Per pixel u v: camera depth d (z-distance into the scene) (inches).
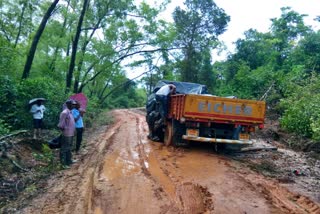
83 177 296.4
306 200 241.8
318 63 1035.3
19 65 744.3
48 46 893.2
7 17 687.1
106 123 836.6
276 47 1384.1
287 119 608.1
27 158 344.8
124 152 414.9
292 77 874.8
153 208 218.1
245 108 392.8
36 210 219.1
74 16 810.8
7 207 224.8
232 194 243.8
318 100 576.4
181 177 292.5
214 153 410.3
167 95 452.1
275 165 366.9
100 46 912.9
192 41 1427.2
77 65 865.5
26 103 505.4
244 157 404.5
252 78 1057.5
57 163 340.8
